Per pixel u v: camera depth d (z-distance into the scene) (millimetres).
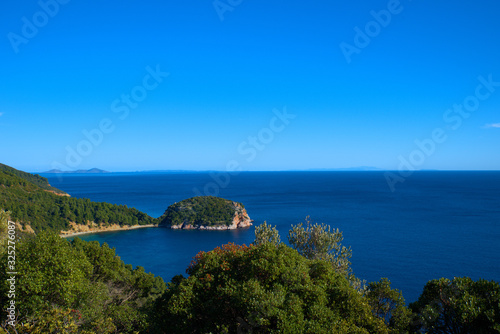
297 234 26906
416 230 116875
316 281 18688
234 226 150625
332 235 26328
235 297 17141
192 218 153625
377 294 19891
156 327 19219
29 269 16766
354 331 15281
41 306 16156
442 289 18672
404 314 18031
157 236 136750
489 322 15500
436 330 17922
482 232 112312
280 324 15047
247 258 19828
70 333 14211
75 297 18203
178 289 19938
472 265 74938
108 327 17172
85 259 23578
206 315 19203
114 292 29719
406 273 69750
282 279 18047
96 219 146750
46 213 130625
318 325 15289
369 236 107312
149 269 93062
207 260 21875
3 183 135375
